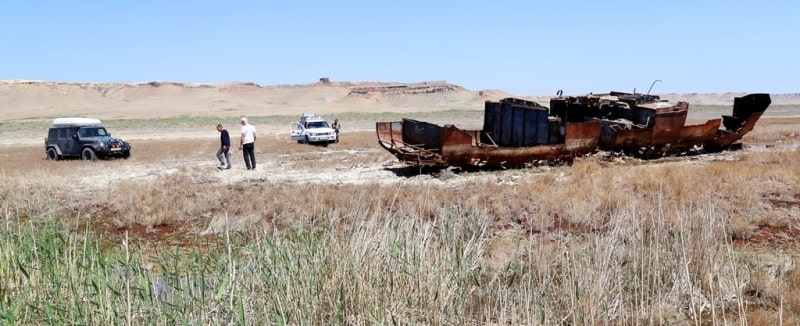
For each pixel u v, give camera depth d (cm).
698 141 2091
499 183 1434
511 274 649
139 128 7281
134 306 484
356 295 505
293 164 2089
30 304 462
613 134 1900
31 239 593
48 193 1336
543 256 630
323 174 1772
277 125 7725
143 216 1050
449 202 1084
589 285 536
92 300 473
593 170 1560
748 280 620
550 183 1343
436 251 558
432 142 1714
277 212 1085
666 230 705
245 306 497
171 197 1243
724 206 980
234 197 1270
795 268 651
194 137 5109
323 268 520
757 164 1530
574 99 2183
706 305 575
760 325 516
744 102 2261
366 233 562
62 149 2675
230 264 498
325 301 508
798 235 844
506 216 991
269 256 548
